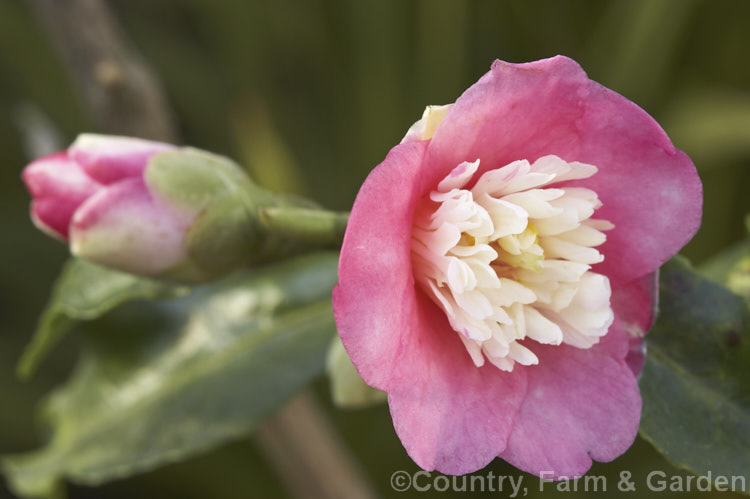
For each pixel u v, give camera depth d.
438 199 0.26
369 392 0.28
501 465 0.40
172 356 0.33
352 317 0.24
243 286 0.34
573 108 0.26
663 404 0.28
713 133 0.43
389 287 0.25
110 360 0.33
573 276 0.26
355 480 0.34
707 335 0.28
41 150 0.36
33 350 0.31
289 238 0.28
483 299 0.26
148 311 0.34
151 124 0.33
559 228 0.26
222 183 0.28
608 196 0.27
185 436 0.33
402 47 0.45
